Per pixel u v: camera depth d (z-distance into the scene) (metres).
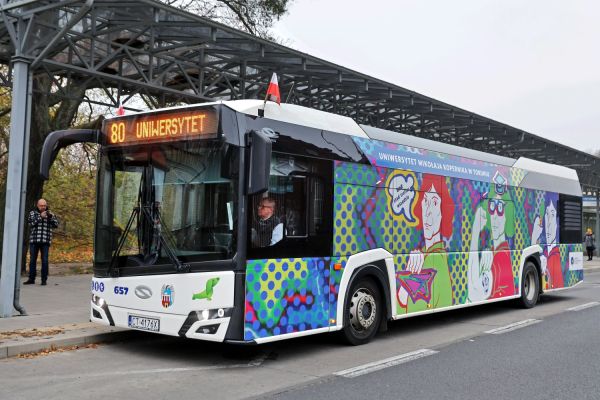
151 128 6.81
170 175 6.60
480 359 7.09
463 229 9.88
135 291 6.66
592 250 32.34
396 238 8.36
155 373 6.23
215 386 5.73
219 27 10.34
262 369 6.47
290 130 6.93
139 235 6.71
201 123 6.41
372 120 17.03
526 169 12.07
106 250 7.03
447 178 9.57
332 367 6.58
